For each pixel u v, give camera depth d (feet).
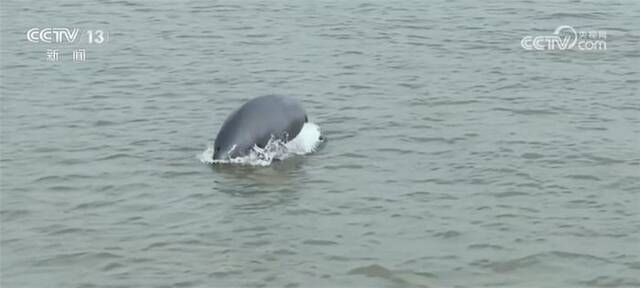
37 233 234.99
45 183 265.54
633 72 377.50
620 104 335.67
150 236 232.94
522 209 247.70
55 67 386.52
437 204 250.98
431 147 293.23
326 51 411.75
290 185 263.70
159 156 286.05
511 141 296.30
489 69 382.22
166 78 371.97
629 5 496.64
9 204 251.19
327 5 500.33
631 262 219.61
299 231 235.20
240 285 208.33
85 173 272.72
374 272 214.69
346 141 298.56
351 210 247.70
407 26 455.63
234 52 410.72
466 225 238.48
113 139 300.81
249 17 474.49
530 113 325.42
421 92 350.64
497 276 213.46
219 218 242.58
